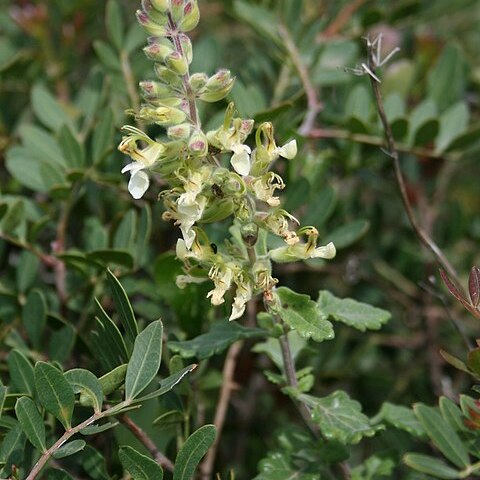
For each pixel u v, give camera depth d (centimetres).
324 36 66
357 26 68
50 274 61
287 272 62
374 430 49
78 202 60
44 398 47
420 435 51
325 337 48
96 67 62
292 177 58
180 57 47
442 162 66
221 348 50
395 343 65
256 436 62
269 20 63
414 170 66
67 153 58
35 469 46
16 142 64
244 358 59
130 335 49
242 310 48
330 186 57
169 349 51
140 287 56
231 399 62
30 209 59
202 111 57
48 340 56
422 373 64
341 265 64
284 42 63
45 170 57
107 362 50
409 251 65
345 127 61
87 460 50
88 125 60
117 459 53
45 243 61
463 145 61
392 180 66
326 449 51
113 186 58
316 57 62
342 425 50
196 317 54
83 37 70
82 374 47
